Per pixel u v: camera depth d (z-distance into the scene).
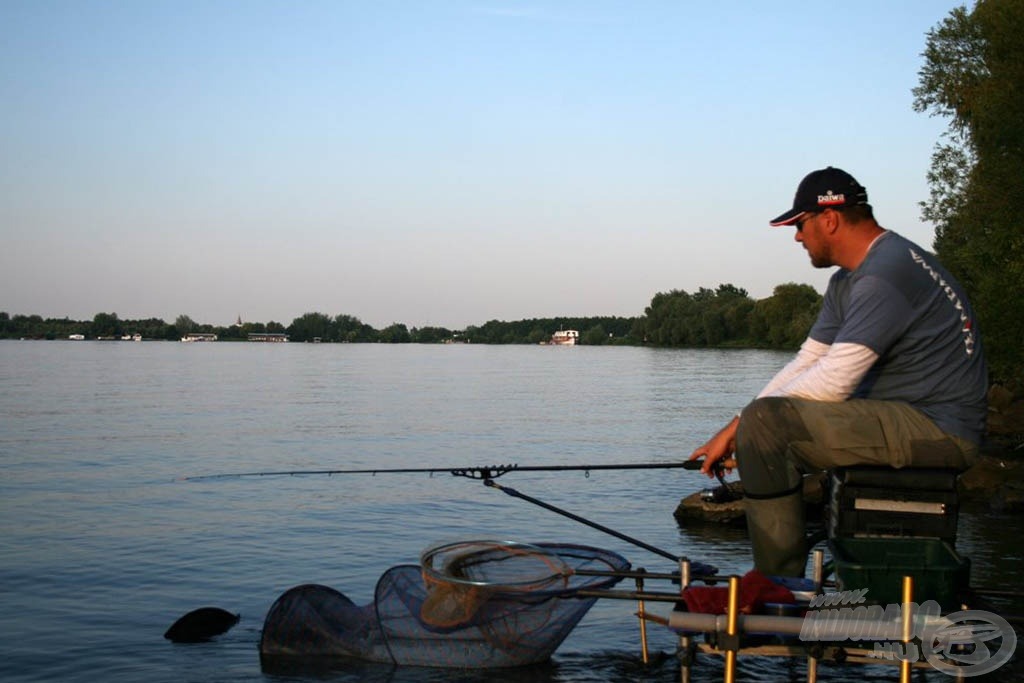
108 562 8.62
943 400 4.21
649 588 6.61
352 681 5.32
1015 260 20.27
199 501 12.23
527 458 16.94
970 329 4.27
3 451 17.83
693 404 31.80
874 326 4.13
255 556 8.88
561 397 35.50
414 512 11.40
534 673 5.44
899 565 3.60
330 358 92.38
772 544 4.34
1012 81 21.14
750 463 4.31
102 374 53.62
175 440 19.88
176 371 58.75
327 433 21.50
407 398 34.94
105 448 18.34
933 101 24.38
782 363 71.38
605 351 124.19
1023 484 12.84
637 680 5.32
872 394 4.34
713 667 5.59
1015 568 8.43
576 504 12.17
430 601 5.30
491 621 5.43
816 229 4.46
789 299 103.81
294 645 5.86
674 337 125.56
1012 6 20.97
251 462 16.34
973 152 24.30
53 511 11.38
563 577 4.77
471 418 25.97
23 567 8.41
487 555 5.11
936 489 4.12
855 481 4.18
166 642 6.20
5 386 41.25
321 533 10.02
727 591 3.71
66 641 6.25
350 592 7.54
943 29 24.06
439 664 5.56
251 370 61.56
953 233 25.12
